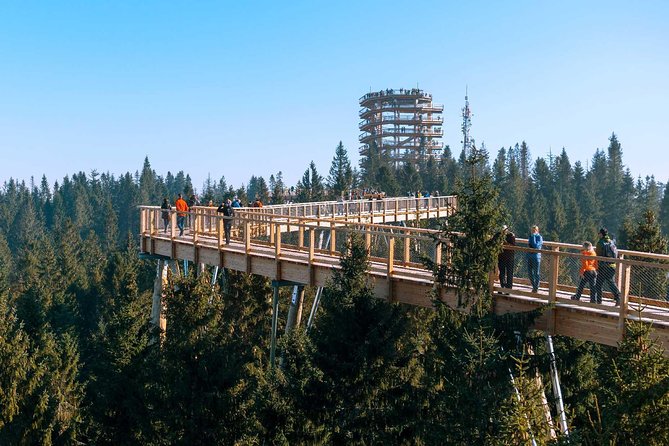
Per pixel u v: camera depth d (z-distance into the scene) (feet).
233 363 58.03
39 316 117.70
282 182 498.28
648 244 88.33
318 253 62.13
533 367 34.01
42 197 653.71
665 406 24.16
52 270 230.89
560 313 37.47
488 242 36.91
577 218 293.64
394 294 48.06
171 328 60.39
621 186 406.00
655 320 33.12
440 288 39.78
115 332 66.08
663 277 37.01
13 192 647.15
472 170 37.96
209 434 53.26
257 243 71.00
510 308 39.58
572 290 42.63
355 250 47.98
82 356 135.74
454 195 37.78
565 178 424.46
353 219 127.75
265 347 91.20
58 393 84.38
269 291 99.35
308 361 49.26
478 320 35.65
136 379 61.57
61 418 80.69
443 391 36.29
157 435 56.85
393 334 46.96
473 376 33.06
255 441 52.65
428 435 35.76
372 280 49.34
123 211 533.55
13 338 82.33
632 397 24.81
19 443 74.38
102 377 65.77
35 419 76.43
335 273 49.14
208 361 56.03
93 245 331.57
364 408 46.03
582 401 46.09
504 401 30.30
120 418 61.87
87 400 85.05
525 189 374.22
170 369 57.57
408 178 347.36
